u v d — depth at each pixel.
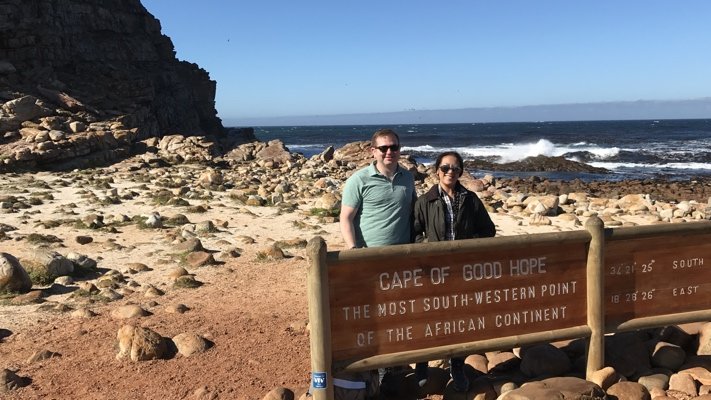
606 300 4.62
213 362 5.65
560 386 4.23
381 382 5.00
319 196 18.00
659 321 4.73
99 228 12.02
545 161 42.94
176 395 4.99
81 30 40.56
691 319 4.81
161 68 48.16
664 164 44.72
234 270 9.21
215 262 9.65
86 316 6.89
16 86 31.73
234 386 5.14
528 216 15.39
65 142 24.30
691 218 15.81
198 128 48.53
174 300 7.64
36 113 28.09
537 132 103.88
